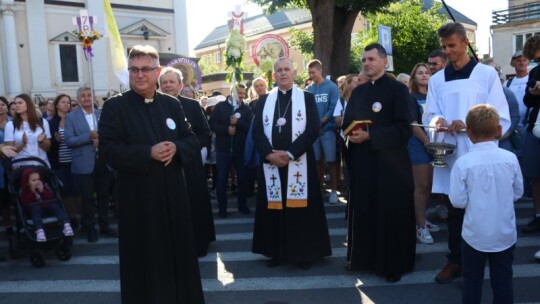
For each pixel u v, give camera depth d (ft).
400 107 13.87
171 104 11.15
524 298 12.56
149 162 10.12
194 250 11.03
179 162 10.77
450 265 13.89
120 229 10.56
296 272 15.28
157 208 10.37
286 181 15.37
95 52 80.07
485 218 10.33
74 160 19.93
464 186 10.54
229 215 23.89
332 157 24.34
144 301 10.52
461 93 12.92
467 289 10.79
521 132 21.89
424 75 18.31
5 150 18.43
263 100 16.06
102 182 20.61
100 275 16.01
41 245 16.99
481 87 12.80
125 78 21.71
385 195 13.96
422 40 70.74
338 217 22.15
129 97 10.66
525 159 18.15
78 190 20.21
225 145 23.09
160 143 10.19
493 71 12.80
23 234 17.40
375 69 14.19
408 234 14.16
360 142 14.08
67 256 17.61
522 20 86.17
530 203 23.17
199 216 17.12
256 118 16.02
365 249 14.49
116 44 21.57
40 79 77.20
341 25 58.49
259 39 30.50
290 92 15.71
